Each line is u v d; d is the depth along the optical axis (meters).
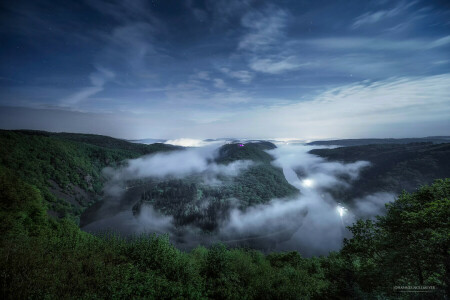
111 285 10.66
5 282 9.26
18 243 12.98
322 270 29.30
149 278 12.36
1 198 35.59
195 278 14.71
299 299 14.87
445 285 13.36
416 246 15.40
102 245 15.84
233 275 17.12
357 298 14.19
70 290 10.02
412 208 18.47
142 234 18.23
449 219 14.61
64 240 15.21
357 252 21.72
